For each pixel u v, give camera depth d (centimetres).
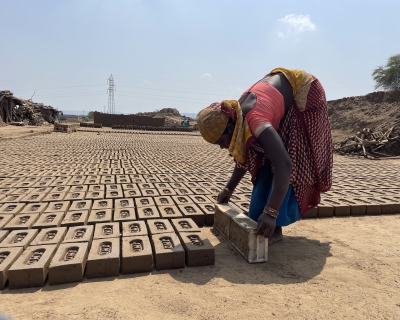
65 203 376
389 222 374
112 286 218
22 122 2652
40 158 774
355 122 1823
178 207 384
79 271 223
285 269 247
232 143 240
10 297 203
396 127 1388
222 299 201
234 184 328
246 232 259
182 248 253
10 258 230
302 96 262
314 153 270
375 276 235
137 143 1358
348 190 495
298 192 273
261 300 200
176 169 680
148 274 238
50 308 189
